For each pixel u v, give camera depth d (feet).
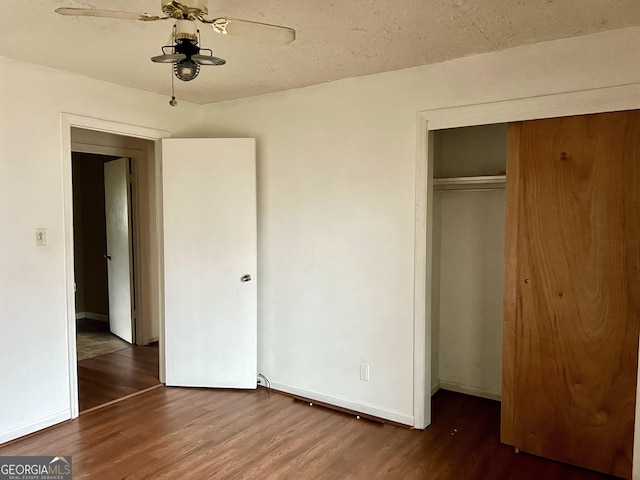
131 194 16.24
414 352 10.02
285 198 11.85
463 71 9.16
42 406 9.96
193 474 8.25
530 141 8.63
